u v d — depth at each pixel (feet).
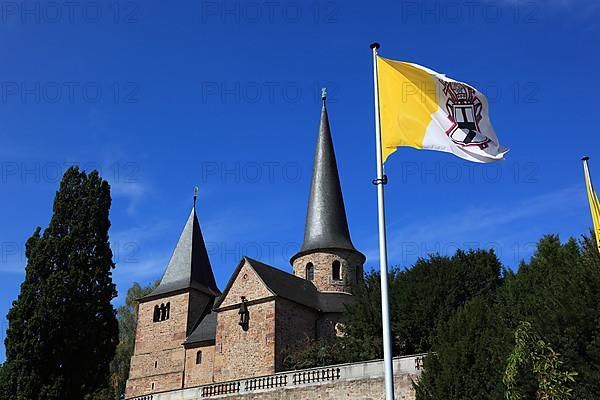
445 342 83.15
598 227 95.96
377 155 55.36
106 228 130.21
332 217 196.54
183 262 218.59
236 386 119.34
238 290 170.19
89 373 118.83
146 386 200.54
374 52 59.21
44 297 117.39
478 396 76.28
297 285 179.73
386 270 50.67
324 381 110.63
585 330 73.41
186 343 193.77
